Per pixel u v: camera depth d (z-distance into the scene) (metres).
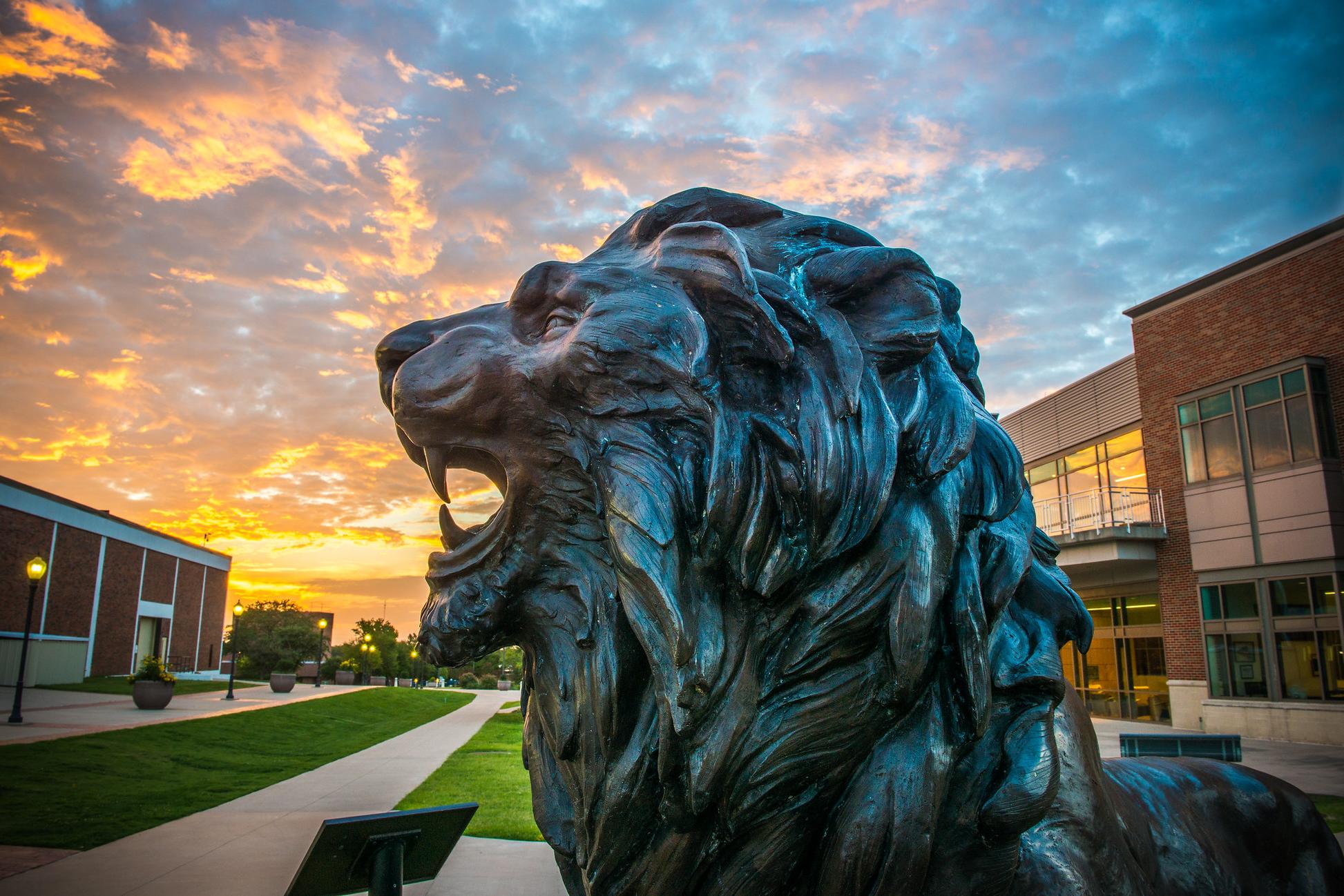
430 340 1.14
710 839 0.92
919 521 0.91
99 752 10.16
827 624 0.89
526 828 5.68
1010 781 0.89
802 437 0.91
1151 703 20.44
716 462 0.90
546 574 1.03
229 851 5.28
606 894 0.97
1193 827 1.21
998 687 0.94
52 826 6.09
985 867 0.90
